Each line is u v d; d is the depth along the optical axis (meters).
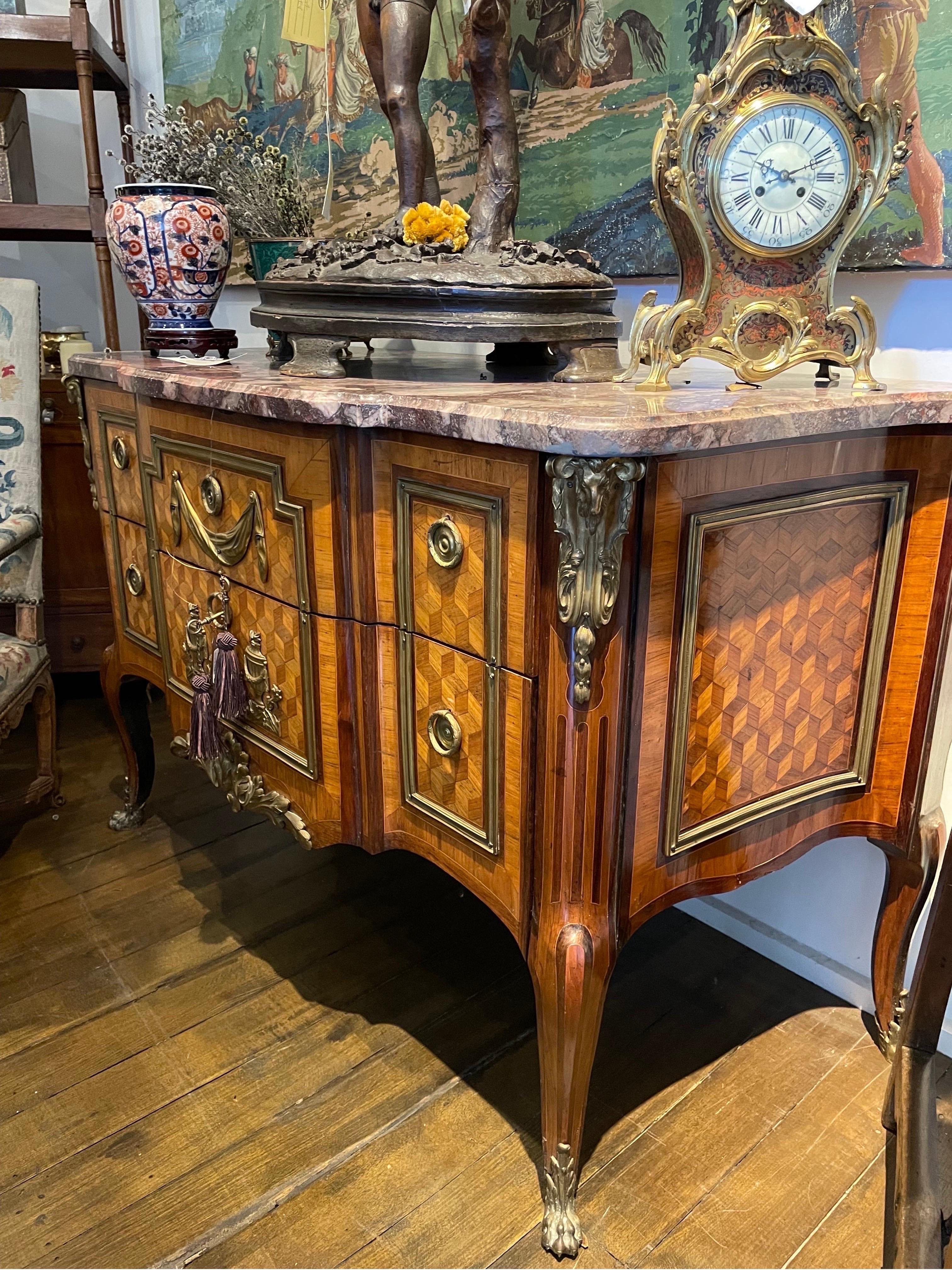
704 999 1.30
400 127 1.15
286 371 1.11
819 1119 1.09
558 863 0.85
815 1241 0.94
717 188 0.89
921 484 0.97
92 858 1.62
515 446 0.75
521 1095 1.12
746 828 0.99
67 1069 1.16
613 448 0.69
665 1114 1.10
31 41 1.78
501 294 0.99
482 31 1.05
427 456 0.88
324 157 1.73
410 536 0.93
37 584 1.68
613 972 1.36
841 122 0.89
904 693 1.04
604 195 1.28
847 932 1.29
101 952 1.38
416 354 1.51
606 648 0.79
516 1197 0.99
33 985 1.31
